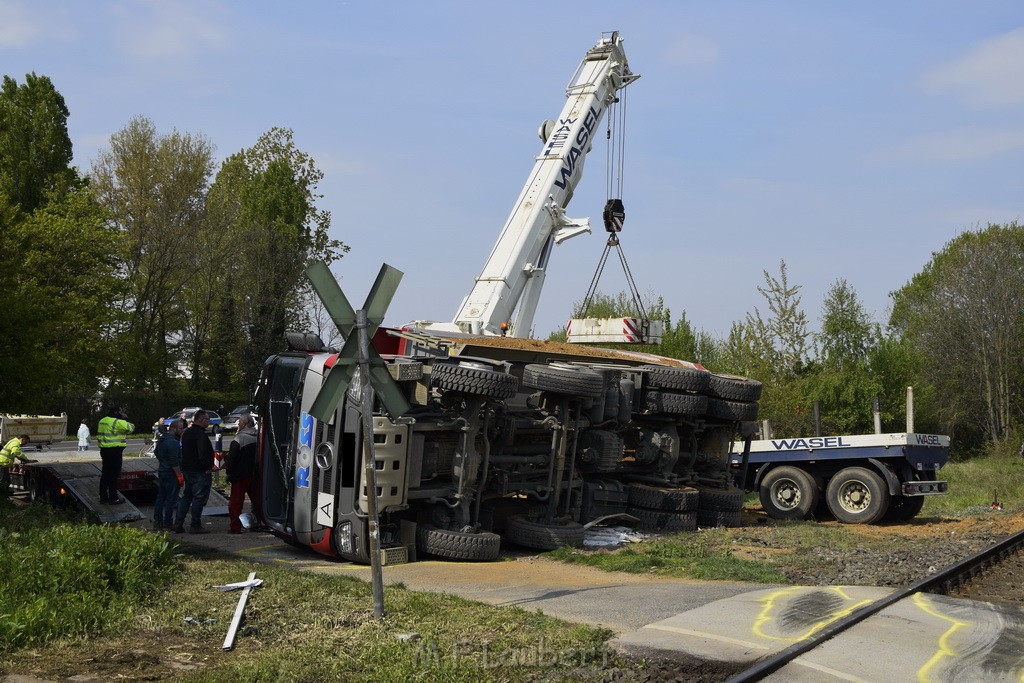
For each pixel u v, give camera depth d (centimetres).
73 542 859
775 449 1759
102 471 1495
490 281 1778
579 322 1989
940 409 4631
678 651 673
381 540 1120
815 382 3612
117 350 3550
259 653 663
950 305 4922
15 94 4550
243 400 5162
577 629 719
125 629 712
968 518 1814
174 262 4912
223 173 6153
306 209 5994
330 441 1123
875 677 628
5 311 1465
